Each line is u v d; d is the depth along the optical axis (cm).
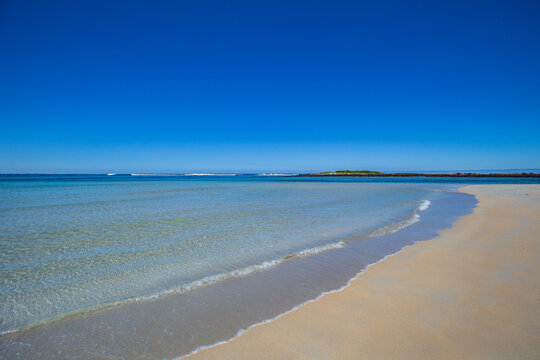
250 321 375
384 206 1642
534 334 324
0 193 2614
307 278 526
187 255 694
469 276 512
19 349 321
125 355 308
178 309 413
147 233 939
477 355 290
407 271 550
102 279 541
